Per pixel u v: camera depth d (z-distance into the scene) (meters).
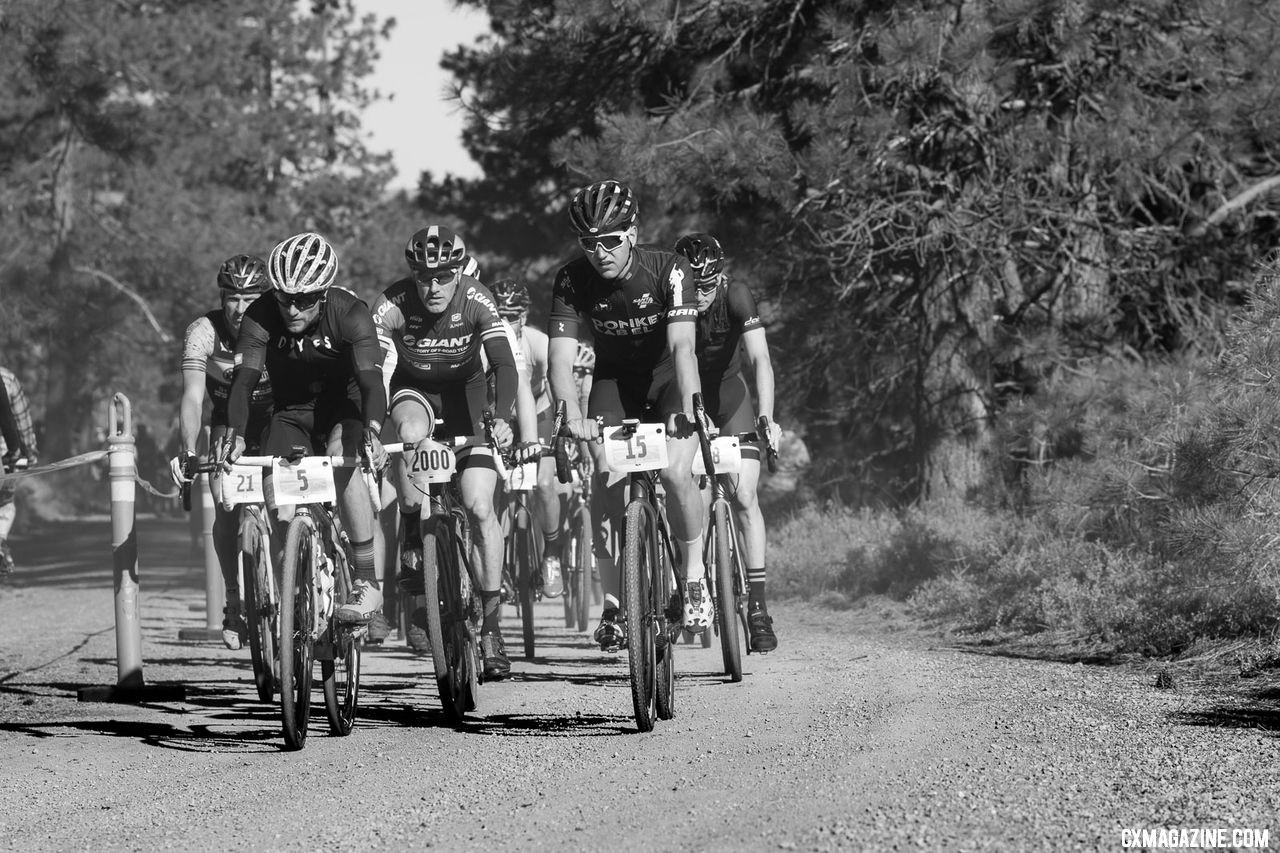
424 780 5.26
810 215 14.62
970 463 15.12
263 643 7.18
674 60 16.64
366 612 6.32
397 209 48.16
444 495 6.83
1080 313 15.56
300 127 47.06
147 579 19.45
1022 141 14.00
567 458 6.44
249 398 6.21
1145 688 6.76
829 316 15.77
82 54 29.03
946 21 13.77
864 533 14.08
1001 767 4.88
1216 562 7.98
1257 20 13.79
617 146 14.08
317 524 6.31
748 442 7.85
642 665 5.97
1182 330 14.92
